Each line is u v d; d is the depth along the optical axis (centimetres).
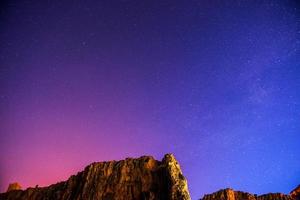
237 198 5672
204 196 5856
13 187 6178
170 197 4084
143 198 4338
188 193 4209
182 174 4591
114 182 4722
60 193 5041
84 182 4912
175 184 4250
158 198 4262
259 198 5803
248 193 5847
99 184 4744
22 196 5475
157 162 5016
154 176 4678
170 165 4616
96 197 4516
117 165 5072
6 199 5494
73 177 5309
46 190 5472
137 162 5047
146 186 4556
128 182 4697
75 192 4888
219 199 5631
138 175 4775
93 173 5038
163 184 4475
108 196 4512
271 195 5850
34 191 5575
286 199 5725
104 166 5122
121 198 4456
